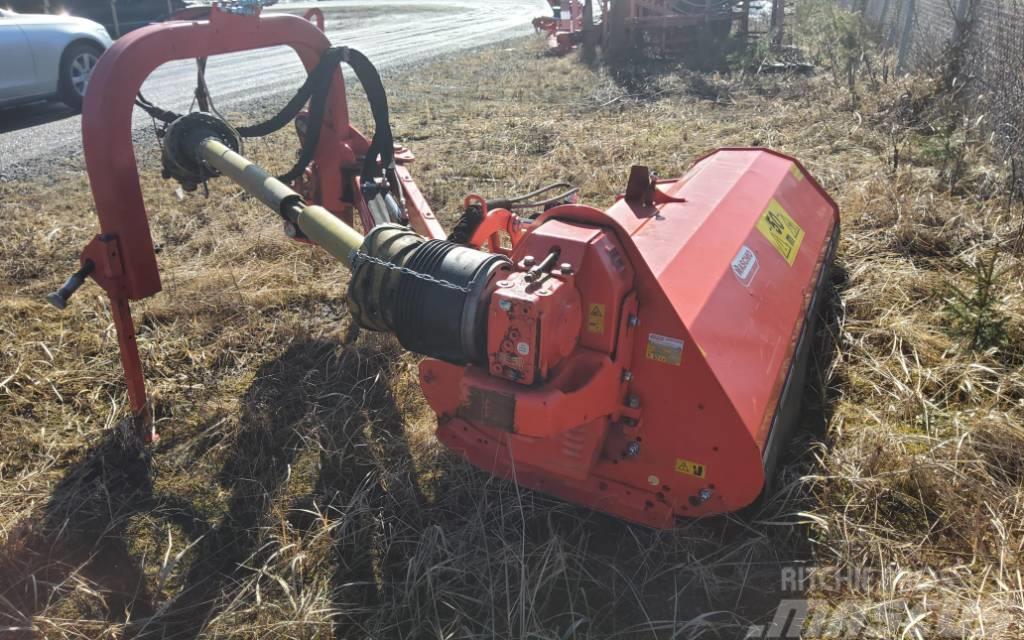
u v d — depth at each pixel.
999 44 7.37
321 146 4.78
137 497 3.30
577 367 2.54
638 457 2.83
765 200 4.16
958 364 3.92
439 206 6.69
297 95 4.21
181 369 4.23
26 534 3.05
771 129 8.78
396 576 2.84
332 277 5.29
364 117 10.12
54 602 2.76
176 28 3.46
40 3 13.87
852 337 4.26
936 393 3.75
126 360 3.54
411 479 3.32
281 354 4.36
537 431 2.38
